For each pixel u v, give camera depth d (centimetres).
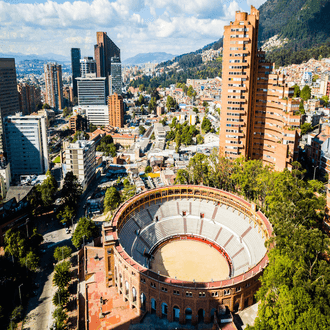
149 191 15412
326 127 19688
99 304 10006
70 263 12669
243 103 17925
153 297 9244
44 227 16975
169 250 13900
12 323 9975
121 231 12975
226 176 17250
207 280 11769
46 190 18512
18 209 16138
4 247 13525
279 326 7231
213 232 14588
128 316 9519
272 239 10075
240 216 14625
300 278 7694
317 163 18825
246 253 12638
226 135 18725
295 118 16688
